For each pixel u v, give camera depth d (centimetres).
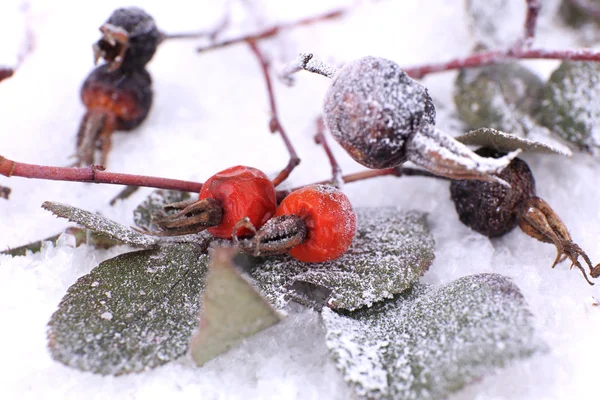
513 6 31
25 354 24
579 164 28
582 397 23
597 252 25
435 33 32
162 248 25
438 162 23
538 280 25
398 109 23
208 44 32
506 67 29
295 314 24
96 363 23
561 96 28
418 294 24
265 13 33
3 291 25
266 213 24
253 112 30
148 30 28
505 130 28
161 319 24
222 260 22
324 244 24
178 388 23
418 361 23
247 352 24
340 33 33
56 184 27
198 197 25
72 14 32
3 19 31
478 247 26
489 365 22
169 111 30
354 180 27
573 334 24
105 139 28
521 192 25
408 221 26
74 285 24
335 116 23
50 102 30
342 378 23
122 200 27
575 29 32
